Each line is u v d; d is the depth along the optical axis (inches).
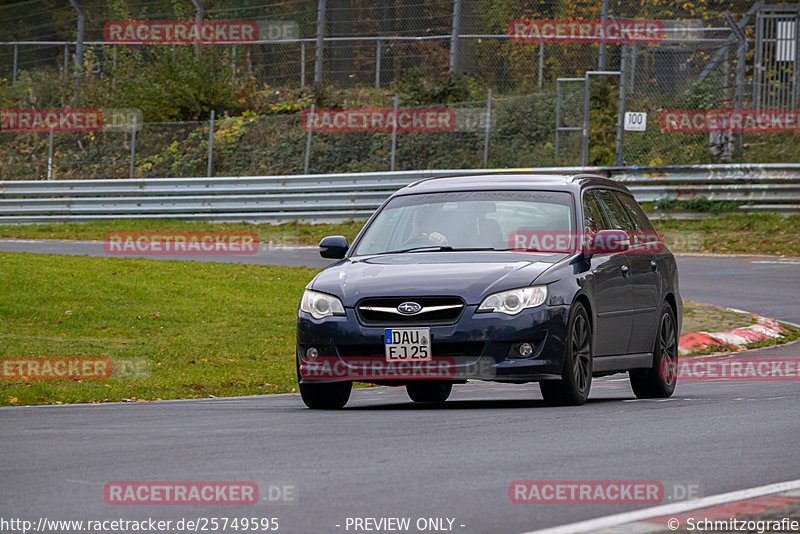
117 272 2883.9
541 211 1387.8
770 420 1128.8
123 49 5182.1
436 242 1368.1
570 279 1282.0
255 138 4690.0
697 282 2918.3
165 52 5009.8
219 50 5083.7
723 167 4003.4
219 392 1649.9
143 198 4397.1
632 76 4559.5
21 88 5157.5
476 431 1051.3
